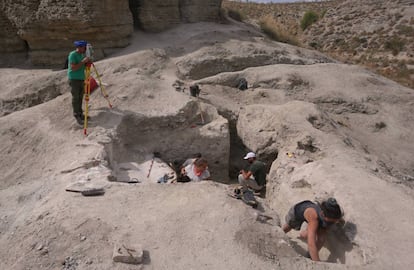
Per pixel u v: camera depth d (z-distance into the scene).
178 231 4.62
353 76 13.64
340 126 10.49
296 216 4.99
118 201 5.27
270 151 8.59
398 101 12.38
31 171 6.84
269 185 7.70
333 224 4.80
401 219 4.72
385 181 5.82
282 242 4.53
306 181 6.23
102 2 14.13
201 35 16.34
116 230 4.62
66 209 5.05
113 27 14.91
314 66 14.54
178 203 5.22
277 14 48.31
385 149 10.03
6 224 5.07
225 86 12.61
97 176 6.12
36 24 14.52
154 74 12.64
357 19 40.19
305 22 43.31
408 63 27.30
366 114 11.68
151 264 4.10
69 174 6.20
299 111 8.92
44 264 4.12
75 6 13.95
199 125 9.39
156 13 16.94
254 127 9.34
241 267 4.09
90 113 8.73
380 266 4.05
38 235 4.60
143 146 8.73
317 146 7.46
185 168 7.84
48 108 9.17
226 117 10.68
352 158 6.84
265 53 15.60
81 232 4.58
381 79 14.33
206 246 4.38
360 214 4.84
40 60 15.44
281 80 12.56
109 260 4.12
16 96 12.13
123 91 9.90
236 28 18.27
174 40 16.22
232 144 10.68
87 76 7.73
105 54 15.21
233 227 4.71
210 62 14.52
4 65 15.85
